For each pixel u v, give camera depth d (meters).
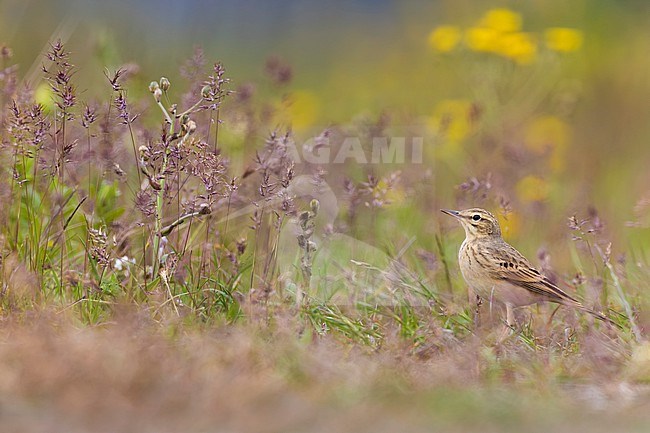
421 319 11.16
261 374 8.53
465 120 18.56
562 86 21.34
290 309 10.64
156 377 8.20
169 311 10.52
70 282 11.05
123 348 8.68
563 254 14.88
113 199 12.43
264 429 7.65
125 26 19.94
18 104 12.02
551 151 18.48
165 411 7.86
